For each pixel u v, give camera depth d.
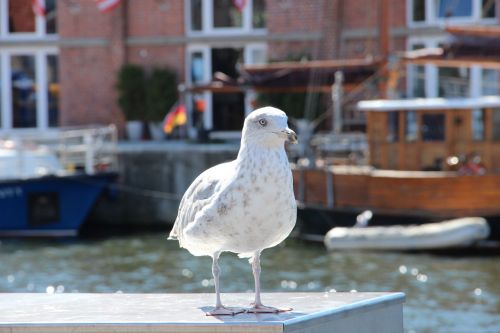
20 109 32.12
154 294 6.00
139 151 27.95
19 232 25.69
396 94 25.52
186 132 31.03
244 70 26.31
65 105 31.72
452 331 13.64
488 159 22.66
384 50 26.09
